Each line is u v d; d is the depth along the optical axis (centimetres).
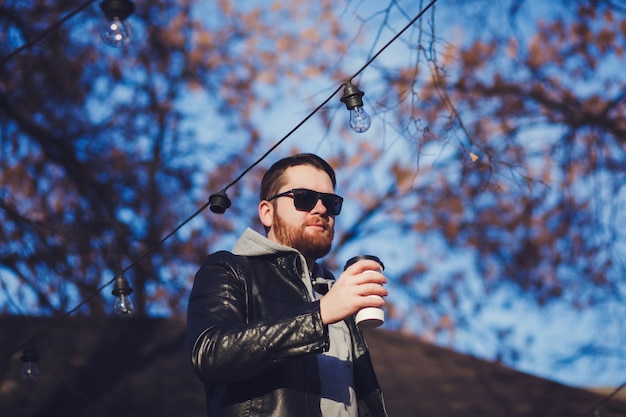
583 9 1266
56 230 914
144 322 939
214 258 284
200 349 251
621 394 1059
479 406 870
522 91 1294
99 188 1011
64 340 883
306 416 258
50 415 793
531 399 897
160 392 830
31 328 874
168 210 1238
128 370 862
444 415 851
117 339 907
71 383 830
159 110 1279
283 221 303
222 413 259
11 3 942
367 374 295
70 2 971
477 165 499
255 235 292
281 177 310
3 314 884
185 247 1270
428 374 926
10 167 979
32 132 963
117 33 324
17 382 826
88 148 1045
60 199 998
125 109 1234
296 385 262
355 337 300
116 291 439
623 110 1273
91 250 938
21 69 954
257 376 261
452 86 1252
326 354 282
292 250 290
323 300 251
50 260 884
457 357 964
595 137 1287
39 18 964
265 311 274
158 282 1011
